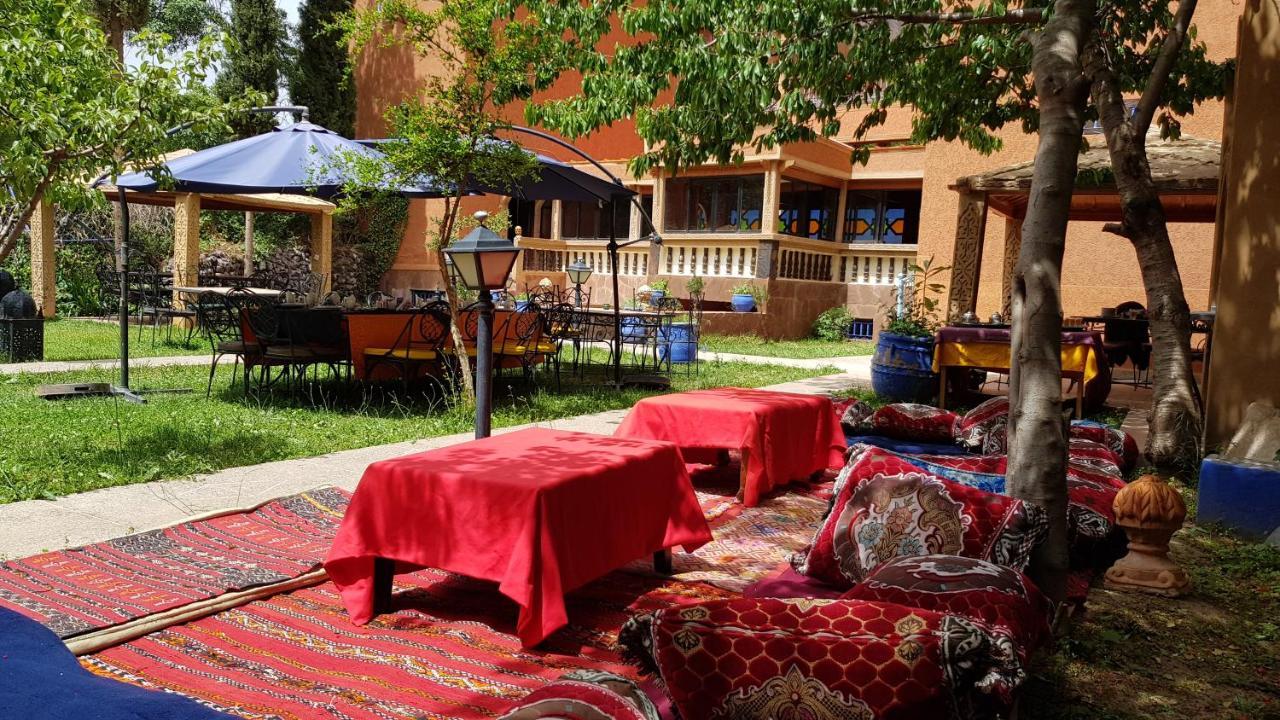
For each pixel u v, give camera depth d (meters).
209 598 3.57
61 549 4.17
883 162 21.08
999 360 9.76
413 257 21.98
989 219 16.92
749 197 19.72
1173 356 7.19
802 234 20.72
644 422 5.96
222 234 22.39
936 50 9.65
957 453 6.43
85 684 1.48
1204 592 4.28
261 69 21.48
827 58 8.48
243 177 8.86
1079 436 6.32
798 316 20.17
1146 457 7.16
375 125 22.72
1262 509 5.21
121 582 3.71
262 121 21.42
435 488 3.48
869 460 3.62
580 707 1.73
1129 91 9.53
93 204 5.56
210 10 25.12
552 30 8.30
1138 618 3.90
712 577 4.20
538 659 3.20
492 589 3.98
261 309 8.84
